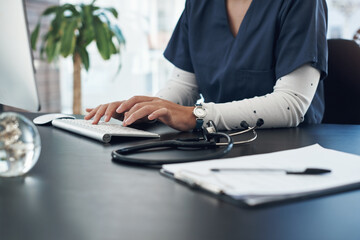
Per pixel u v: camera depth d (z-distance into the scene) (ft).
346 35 10.11
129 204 1.40
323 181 1.56
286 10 3.51
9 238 1.11
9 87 2.88
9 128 1.69
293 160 1.90
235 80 3.89
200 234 1.15
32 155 1.73
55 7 8.76
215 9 4.04
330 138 2.73
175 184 1.63
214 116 3.01
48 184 1.63
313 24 3.34
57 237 1.12
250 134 2.88
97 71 12.14
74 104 8.93
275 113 3.15
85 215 1.29
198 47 4.16
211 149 2.29
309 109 3.78
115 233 1.15
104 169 1.86
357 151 2.31
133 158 1.95
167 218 1.27
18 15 2.61
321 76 3.50
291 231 1.17
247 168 1.72
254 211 1.33
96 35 8.31
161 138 2.69
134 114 2.83
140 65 12.04
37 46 10.90
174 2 11.62
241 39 3.82
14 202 1.41
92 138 2.68
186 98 4.36
